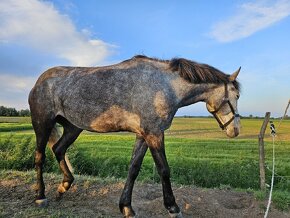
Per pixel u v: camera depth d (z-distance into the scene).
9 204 5.49
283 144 22.55
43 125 5.61
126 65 5.13
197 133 35.50
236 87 5.28
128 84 4.90
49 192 6.26
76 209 5.45
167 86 4.91
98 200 5.98
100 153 14.17
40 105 5.58
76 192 6.30
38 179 5.59
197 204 6.04
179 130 39.88
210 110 5.34
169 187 4.85
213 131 38.31
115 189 6.51
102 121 5.05
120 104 4.91
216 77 5.08
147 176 9.79
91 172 11.78
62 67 5.78
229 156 15.54
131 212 5.11
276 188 9.11
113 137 26.41
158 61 5.19
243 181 9.62
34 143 11.92
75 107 5.21
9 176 6.92
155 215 5.51
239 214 5.86
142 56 5.23
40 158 5.65
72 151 11.96
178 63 5.02
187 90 5.05
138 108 4.80
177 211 4.90
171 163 11.66
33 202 5.66
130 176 5.20
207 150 18.77
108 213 5.39
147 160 13.28
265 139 27.14
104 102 4.98
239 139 27.14
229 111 5.21
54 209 5.35
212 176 10.01
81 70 5.46
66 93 5.31
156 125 4.77
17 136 16.55
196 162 11.76
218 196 6.58
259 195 6.46
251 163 10.62
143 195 6.50
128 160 12.61
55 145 6.02
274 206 6.16
